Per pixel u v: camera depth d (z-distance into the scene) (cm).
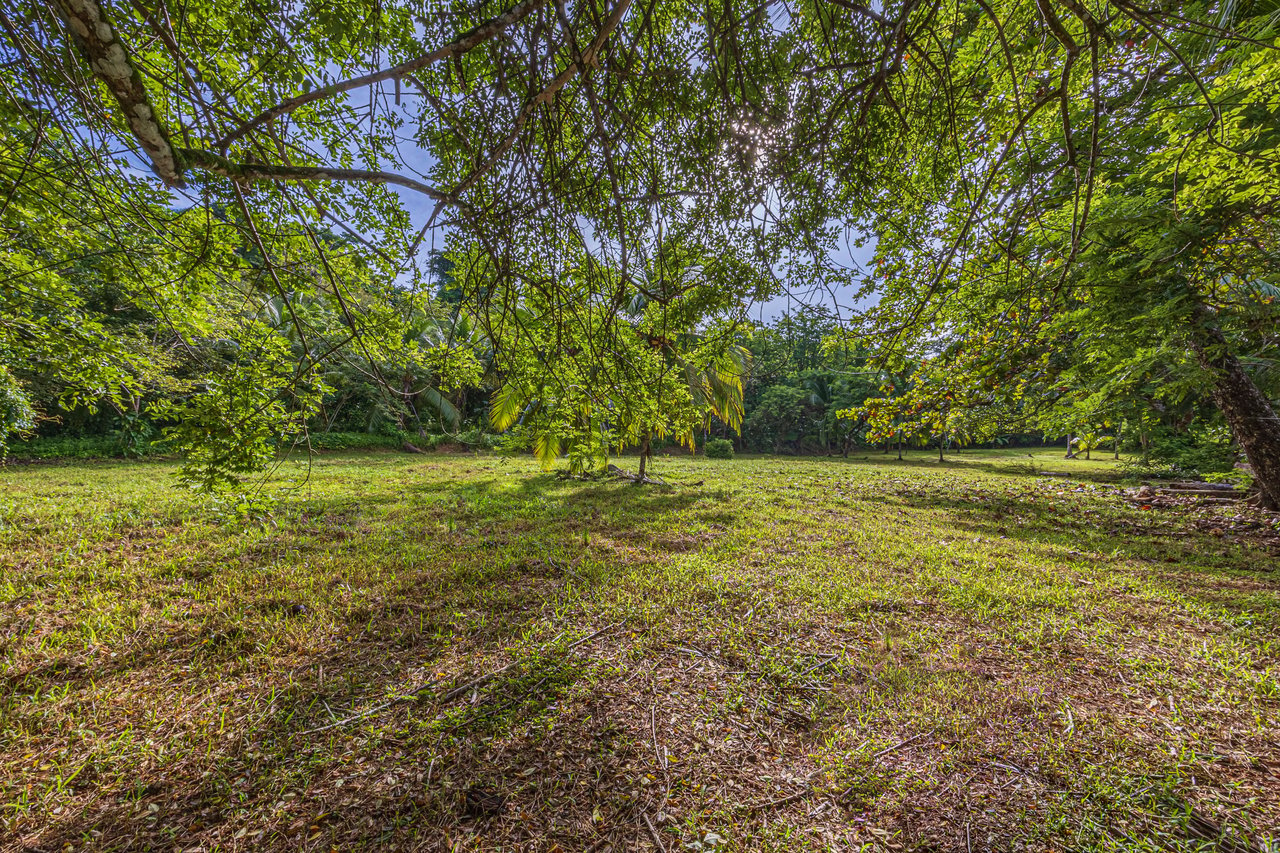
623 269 145
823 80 153
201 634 311
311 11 180
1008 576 435
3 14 114
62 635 302
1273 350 653
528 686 258
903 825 176
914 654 293
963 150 190
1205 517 728
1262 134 359
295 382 271
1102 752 210
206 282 358
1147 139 467
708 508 761
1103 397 718
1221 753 209
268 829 174
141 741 216
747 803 186
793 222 166
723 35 124
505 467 1361
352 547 506
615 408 279
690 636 312
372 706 241
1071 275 354
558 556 477
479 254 171
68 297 402
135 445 1349
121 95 73
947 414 566
